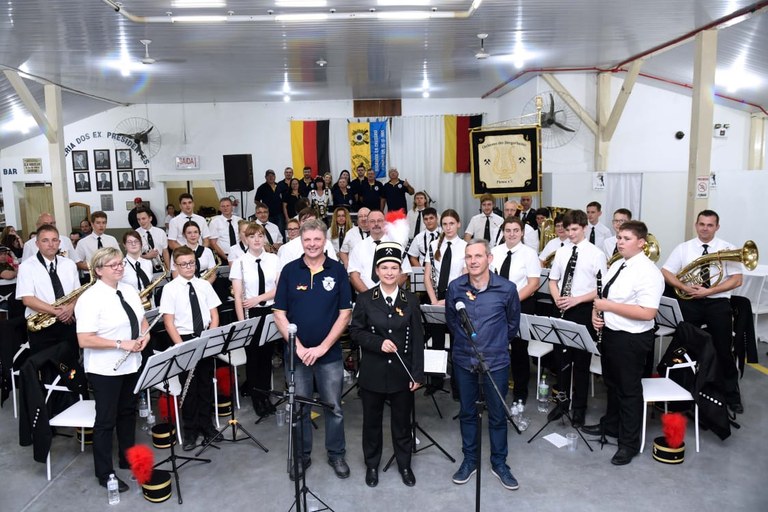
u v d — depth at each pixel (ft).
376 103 42.09
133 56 26.58
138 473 12.42
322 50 26.73
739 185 29.09
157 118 41.52
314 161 41.86
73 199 41.68
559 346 15.92
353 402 17.72
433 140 42.22
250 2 19.36
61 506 12.40
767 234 29.22
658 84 34.63
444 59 29.45
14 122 36.19
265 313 16.19
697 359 14.40
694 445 14.49
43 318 16.20
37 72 28.53
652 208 32.22
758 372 19.34
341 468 13.26
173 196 42.22
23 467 14.23
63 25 21.13
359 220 20.86
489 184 28.86
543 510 11.82
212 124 41.83
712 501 12.01
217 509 12.14
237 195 42.22
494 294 12.26
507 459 13.92
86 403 14.40
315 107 42.06
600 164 34.12
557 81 33.96
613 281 13.47
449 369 17.54
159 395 16.29
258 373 16.47
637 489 12.53
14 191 40.83
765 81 29.25
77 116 40.27
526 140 28.19
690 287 16.26
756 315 20.85
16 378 17.57
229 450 14.74
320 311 12.44
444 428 15.76
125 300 12.87
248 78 33.04
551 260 19.65
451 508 11.94
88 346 12.10
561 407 15.72
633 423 13.52
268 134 42.06
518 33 24.27
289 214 35.32
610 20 22.25
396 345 12.01
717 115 35.78
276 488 12.91
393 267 11.82
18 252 27.48
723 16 21.66
